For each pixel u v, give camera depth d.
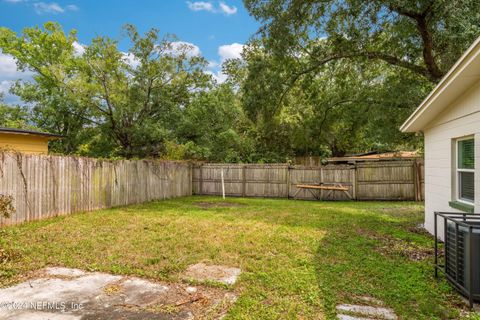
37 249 4.38
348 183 11.61
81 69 16.22
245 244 4.75
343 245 4.72
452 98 4.57
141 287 3.18
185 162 13.04
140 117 16.38
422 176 10.98
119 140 16.86
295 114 15.98
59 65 16.38
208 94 17.30
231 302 2.83
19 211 6.17
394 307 2.72
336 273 3.51
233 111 18.06
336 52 9.71
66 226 5.97
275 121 12.80
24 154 6.31
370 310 2.66
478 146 3.87
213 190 13.34
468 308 2.72
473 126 3.99
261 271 3.58
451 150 4.80
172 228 5.89
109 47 15.47
